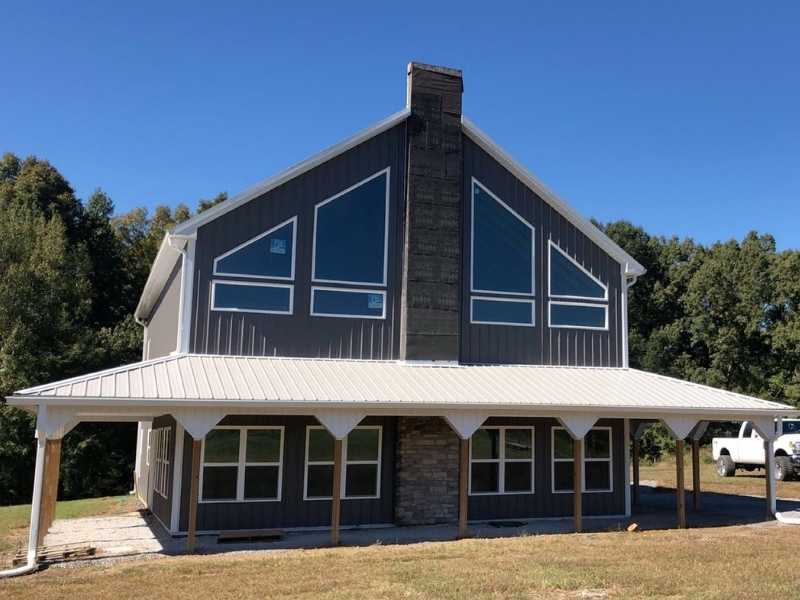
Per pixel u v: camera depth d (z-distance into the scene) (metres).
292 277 15.60
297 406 12.80
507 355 17.05
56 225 32.84
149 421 19.48
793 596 8.90
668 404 15.23
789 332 41.19
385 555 11.87
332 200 16.16
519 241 17.59
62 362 29.84
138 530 15.45
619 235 48.38
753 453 26.81
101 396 11.59
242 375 13.70
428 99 17.16
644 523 16.05
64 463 28.98
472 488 16.17
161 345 20.27
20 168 41.78
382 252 16.38
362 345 15.90
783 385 41.41
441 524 15.64
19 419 28.28
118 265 39.81
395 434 15.76
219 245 15.20
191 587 9.55
